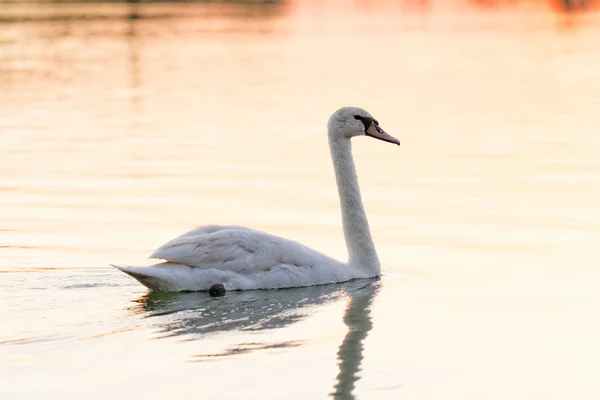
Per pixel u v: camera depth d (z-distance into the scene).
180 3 85.19
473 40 54.66
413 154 24.89
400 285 14.23
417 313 12.91
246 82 38.38
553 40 53.62
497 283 14.30
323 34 58.69
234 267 13.48
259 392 10.18
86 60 44.41
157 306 12.71
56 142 26.20
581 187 20.80
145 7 79.44
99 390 10.12
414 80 39.06
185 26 61.84
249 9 79.00
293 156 24.42
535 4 82.44
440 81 38.78
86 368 10.65
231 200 19.72
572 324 12.47
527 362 11.19
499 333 12.12
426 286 14.19
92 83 37.69
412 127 28.72
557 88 36.62
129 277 14.12
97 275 14.22
